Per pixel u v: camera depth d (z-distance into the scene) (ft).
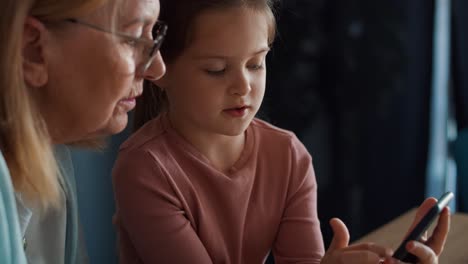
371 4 8.14
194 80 3.87
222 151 4.22
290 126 8.41
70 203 3.95
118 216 4.27
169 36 3.88
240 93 3.82
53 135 3.28
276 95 8.32
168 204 4.02
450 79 8.51
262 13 3.83
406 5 8.09
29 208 3.49
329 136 8.59
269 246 4.38
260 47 3.82
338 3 8.21
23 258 2.94
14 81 2.92
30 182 3.09
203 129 4.08
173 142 4.17
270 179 4.33
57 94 3.15
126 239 4.27
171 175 4.07
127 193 4.06
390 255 3.56
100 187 8.04
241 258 4.27
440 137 8.73
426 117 8.46
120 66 3.14
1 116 2.97
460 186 6.62
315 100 8.46
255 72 3.91
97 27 3.06
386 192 8.64
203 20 3.76
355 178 8.62
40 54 3.05
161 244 4.01
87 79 3.13
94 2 2.99
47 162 3.08
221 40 3.75
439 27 8.45
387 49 8.19
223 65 3.82
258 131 4.40
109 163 8.07
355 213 8.70
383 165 8.55
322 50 8.37
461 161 6.59
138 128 4.50
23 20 2.91
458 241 4.77
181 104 4.00
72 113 3.20
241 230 4.22
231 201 4.17
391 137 8.46
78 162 7.68
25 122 2.97
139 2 3.20
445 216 3.70
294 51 8.24
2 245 2.81
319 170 8.64
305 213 4.37
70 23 3.03
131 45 3.24
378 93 8.33
